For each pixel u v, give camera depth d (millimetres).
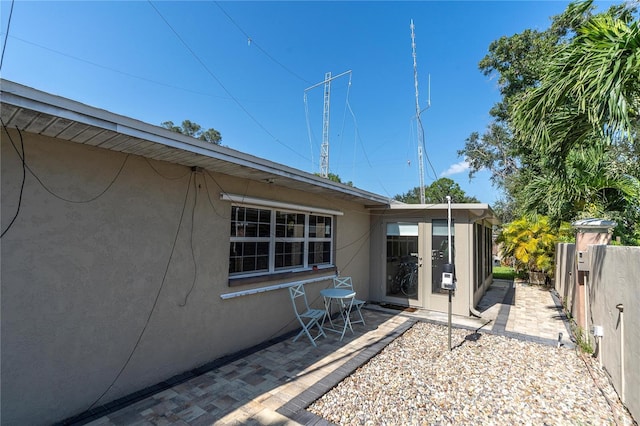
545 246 11234
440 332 5656
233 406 3113
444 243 7312
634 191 5867
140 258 3441
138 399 3230
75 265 2920
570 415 3068
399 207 7562
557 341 5164
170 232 3742
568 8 3773
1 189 2492
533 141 4133
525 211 7297
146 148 3076
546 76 3654
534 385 3668
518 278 13289
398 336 5375
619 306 3342
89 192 3020
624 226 6383
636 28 2807
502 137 18625
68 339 2869
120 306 3256
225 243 4453
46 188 2738
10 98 1955
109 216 3176
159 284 3619
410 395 3400
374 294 8219
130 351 3342
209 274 4211
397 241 8000
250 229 4996
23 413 2594
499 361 4348
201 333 4098
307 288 6074
